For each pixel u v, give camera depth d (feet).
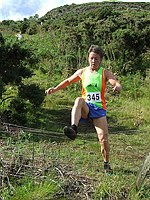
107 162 22.20
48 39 80.02
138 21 66.18
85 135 33.19
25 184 19.58
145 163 19.36
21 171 20.58
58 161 21.72
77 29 69.46
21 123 36.24
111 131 36.37
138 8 120.16
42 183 19.57
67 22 84.17
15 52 38.45
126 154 27.63
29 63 40.98
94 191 18.94
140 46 62.18
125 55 61.16
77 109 20.02
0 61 37.99
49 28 89.61
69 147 28.55
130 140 32.55
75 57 62.08
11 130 30.99
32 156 21.70
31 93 38.50
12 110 37.52
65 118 40.98
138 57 61.00
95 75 20.94
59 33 79.20
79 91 51.83
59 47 68.13
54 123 38.52
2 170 20.11
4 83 38.50
